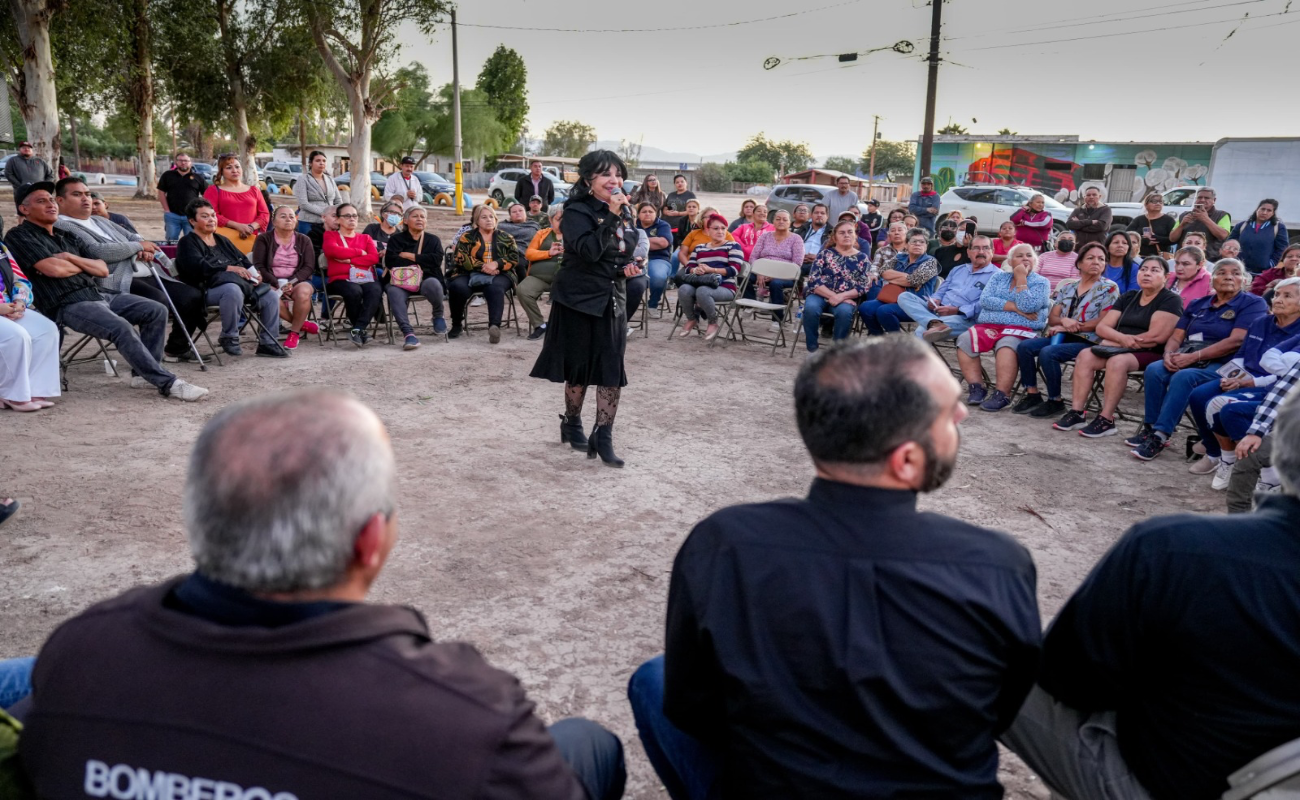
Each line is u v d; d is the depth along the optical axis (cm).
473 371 677
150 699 96
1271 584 134
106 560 339
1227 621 135
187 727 94
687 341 842
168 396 565
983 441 556
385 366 681
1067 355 600
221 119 2680
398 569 343
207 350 707
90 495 400
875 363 134
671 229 1052
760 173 7806
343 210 730
